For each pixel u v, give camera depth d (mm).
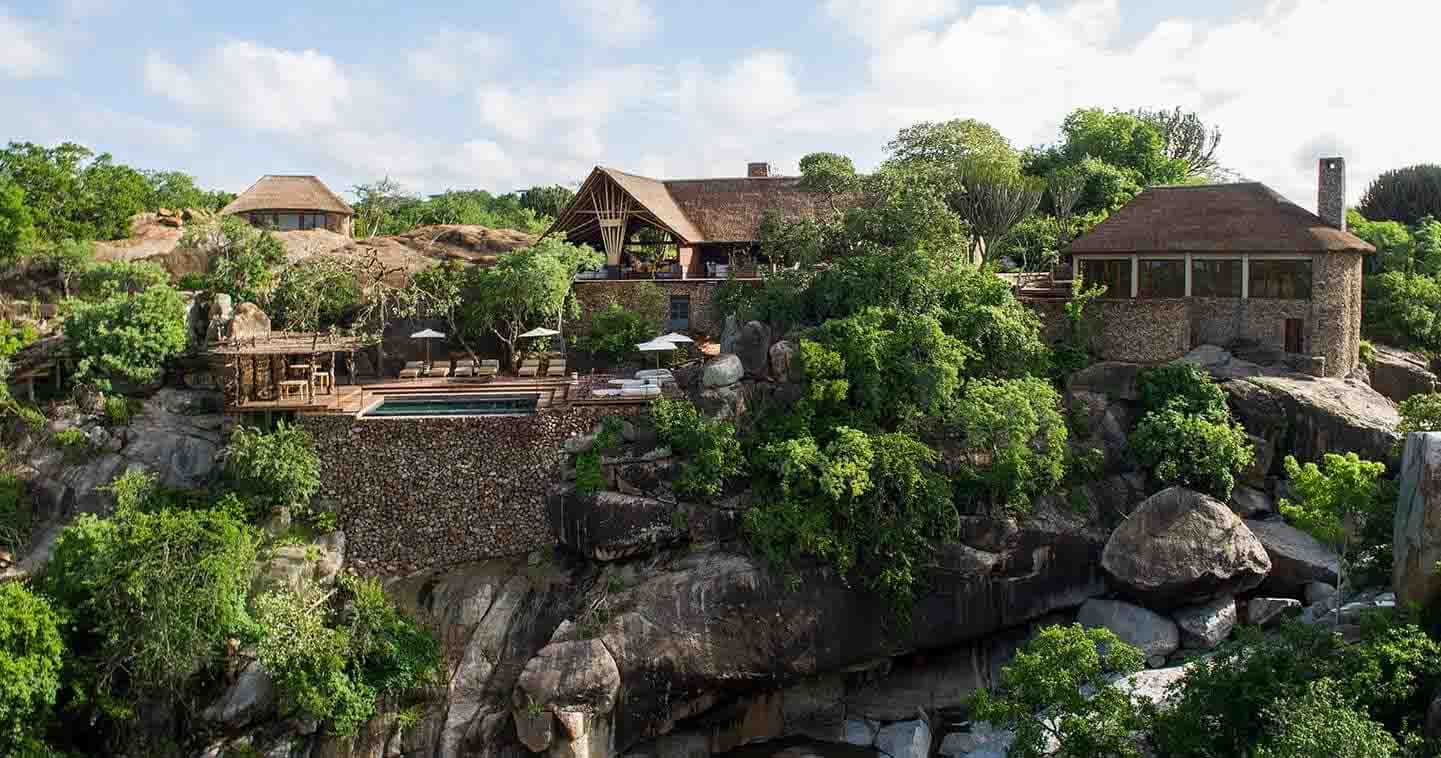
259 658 32500
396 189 83250
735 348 41906
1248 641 27953
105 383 40344
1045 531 37656
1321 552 37844
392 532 38625
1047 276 50906
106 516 37688
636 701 34344
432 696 35062
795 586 35281
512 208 93938
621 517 36781
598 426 38906
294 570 35906
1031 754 27938
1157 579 36062
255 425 39312
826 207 52469
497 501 38562
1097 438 41625
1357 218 63250
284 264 50594
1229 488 38562
